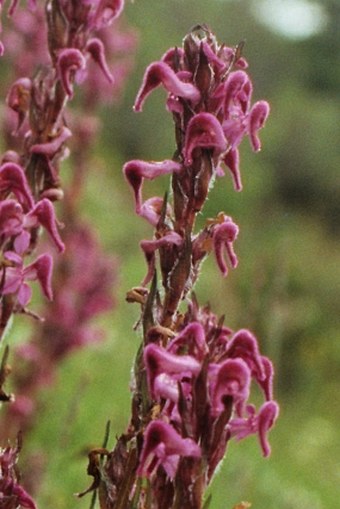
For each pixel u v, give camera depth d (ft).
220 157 9.94
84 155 29.60
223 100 9.70
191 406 8.75
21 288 11.41
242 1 156.76
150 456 8.96
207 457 8.69
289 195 138.21
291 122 143.43
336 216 134.72
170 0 133.49
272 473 37.73
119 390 37.68
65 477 26.03
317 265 93.81
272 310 30.40
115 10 12.89
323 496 43.98
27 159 12.59
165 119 116.67
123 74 30.55
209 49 9.83
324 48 166.50
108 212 64.59
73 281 27.12
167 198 10.04
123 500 9.73
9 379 26.05
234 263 10.23
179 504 8.70
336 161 141.69
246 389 8.46
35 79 12.73
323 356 63.67
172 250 10.00
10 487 10.48
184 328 9.36
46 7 12.87
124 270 53.67
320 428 50.96
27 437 25.30
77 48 12.80
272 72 163.53
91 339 27.04
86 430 30.35
